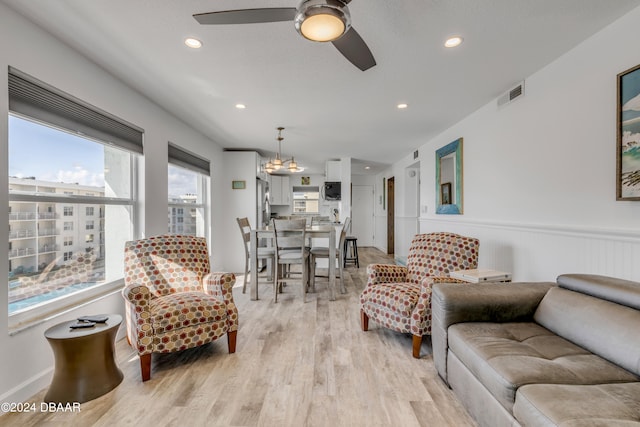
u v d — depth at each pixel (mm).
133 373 2023
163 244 2621
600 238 1933
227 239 5301
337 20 1319
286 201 8484
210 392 1812
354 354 2291
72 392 1697
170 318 2021
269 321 2990
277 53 2154
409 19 1769
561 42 2041
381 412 1630
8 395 1642
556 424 953
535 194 2490
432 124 3869
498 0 1612
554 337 1573
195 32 1906
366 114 3482
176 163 3652
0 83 1637
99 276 2510
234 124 3877
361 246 9258
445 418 1582
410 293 2365
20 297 1839
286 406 1680
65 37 1968
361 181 9273
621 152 1783
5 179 1666
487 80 2605
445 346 1807
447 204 4059
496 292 1844
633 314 1312
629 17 1746
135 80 2592
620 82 1779
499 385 1227
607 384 1154
